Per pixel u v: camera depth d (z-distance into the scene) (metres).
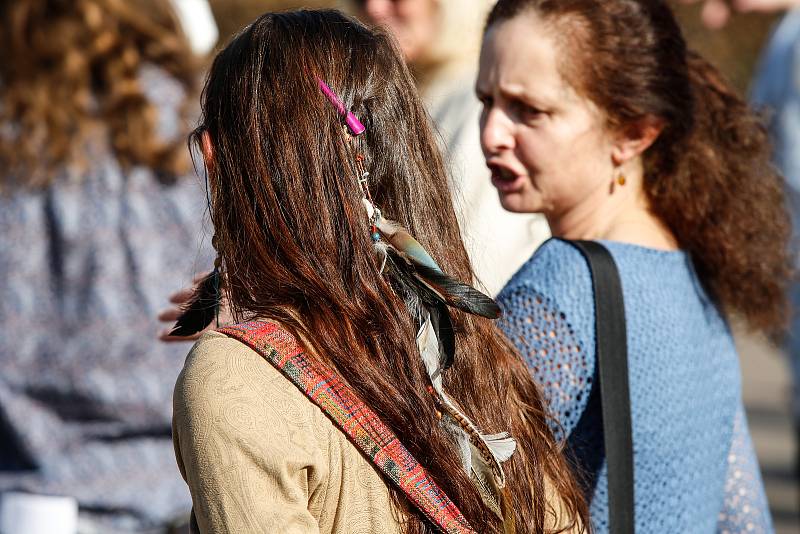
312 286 5.30
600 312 6.79
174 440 5.29
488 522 5.48
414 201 5.77
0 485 8.49
